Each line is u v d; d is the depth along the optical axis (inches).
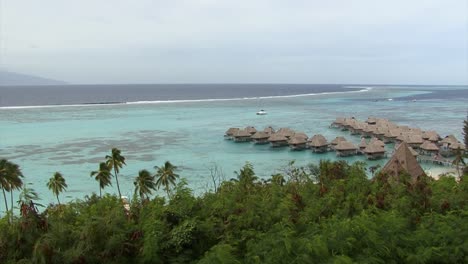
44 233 436.1
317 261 388.8
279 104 7564.0
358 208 528.4
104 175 1659.7
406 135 3014.3
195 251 454.0
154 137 3558.1
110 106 6845.5
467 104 7401.6
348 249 409.7
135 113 5620.1
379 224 446.9
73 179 2167.8
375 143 2760.8
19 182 1521.9
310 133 3900.1
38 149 2952.8
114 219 451.2
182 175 2274.9
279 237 419.2
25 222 436.1
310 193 617.3
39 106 6722.4
